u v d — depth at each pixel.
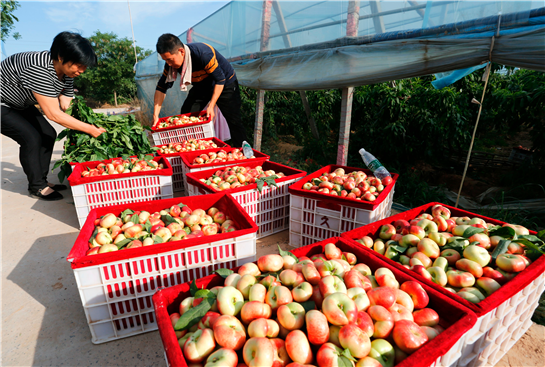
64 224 3.74
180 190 5.00
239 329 1.26
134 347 1.97
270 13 6.37
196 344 1.21
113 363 1.85
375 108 7.41
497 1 3.09
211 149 4.77
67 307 2.35
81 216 3.35
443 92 6.05
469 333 1.43
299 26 5.65
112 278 1.86
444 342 1.18
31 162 4.34
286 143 9.65
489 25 3.13
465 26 3.33
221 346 1.22
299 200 3.02
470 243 1.96
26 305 2.37
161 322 1.28
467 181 6.14
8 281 2.66
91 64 3.40
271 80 6.11
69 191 4.95
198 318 1.35
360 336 1.21
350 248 1.92
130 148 4.68
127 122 4.96
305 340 1.21
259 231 3.44
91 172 3.62
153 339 2.04
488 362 1.83
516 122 6.02
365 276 1.64
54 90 3.64
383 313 1.33
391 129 6.40
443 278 1.72
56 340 2.03
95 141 4.39
